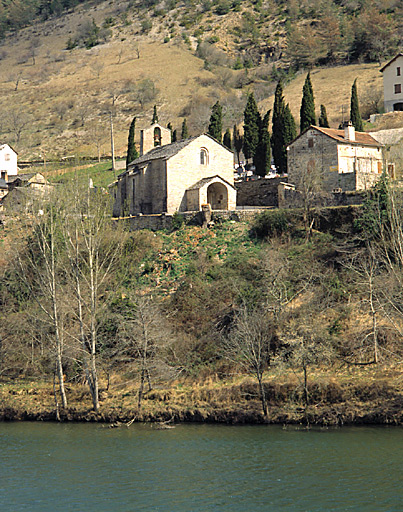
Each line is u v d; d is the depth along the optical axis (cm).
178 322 6588
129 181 9825
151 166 9288
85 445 4934
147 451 4684
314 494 3719
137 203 9506
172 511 3600
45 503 3794
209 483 3988
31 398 6212
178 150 8856
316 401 5322
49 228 6969
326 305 6206
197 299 6769
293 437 4809
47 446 4944
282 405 5384
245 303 6100
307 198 7481
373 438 4659
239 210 8081
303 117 10319
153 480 4084
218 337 6291
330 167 8356
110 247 7131
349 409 5112
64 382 6544
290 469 4122
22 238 7900
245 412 5338
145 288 7162
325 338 5675
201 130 19412
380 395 5181
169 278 7275
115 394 6097
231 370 5994
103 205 7950
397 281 5919
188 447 4725
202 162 9038
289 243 7338
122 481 4106
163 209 8850
